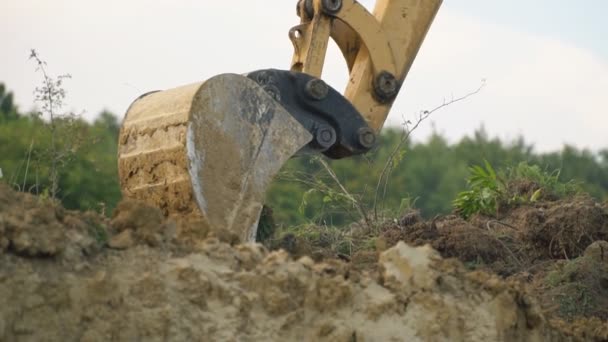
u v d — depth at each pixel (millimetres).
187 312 21047
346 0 29141
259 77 27094
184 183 25312
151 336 20594
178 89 26359
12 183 31688
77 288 20328
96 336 20203
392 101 29641
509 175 37125
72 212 21609
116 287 20594
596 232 32031
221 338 21125
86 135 37188
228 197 25625
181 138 25344
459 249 31328
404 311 22781
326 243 33969
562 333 25250
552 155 105062
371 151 29641
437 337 22766
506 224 33469
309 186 40094
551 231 32219
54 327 19953
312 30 28922
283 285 21953
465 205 35438
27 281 19922
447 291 23266
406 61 29781
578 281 29609
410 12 29875
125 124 26625
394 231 32594
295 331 21828
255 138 26016
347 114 27906
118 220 21844
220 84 25719
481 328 23156
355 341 22188
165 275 21141
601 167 108000
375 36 29453
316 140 27453
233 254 22109
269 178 26109
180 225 22875
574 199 34469
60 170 32781
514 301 23781
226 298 21438
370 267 25438
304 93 27500
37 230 20328
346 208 35969
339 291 22344
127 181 26438
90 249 20891
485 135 106312
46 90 32469
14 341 19594
